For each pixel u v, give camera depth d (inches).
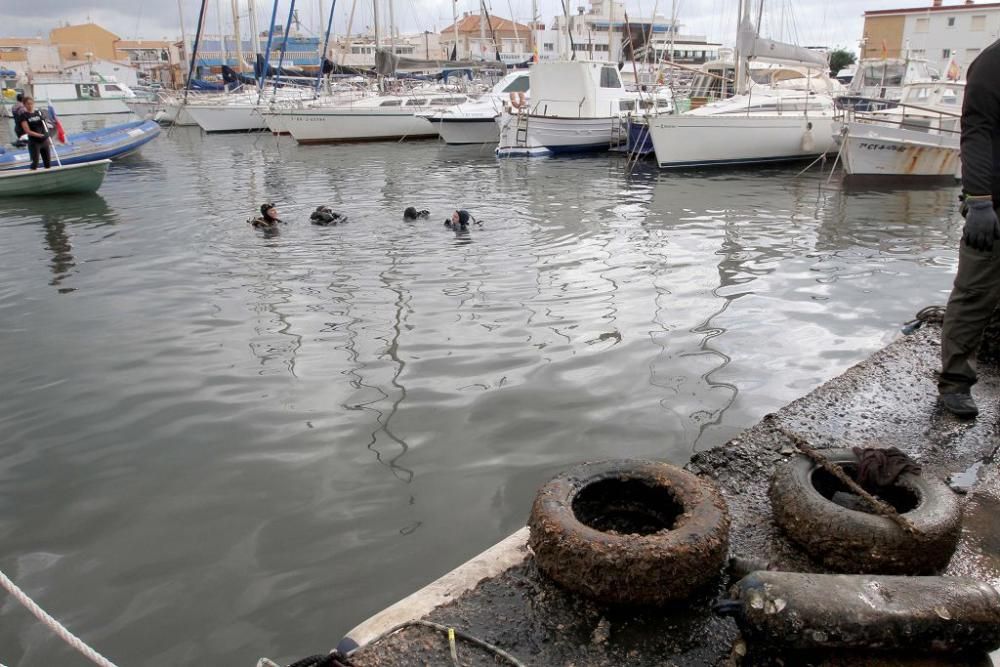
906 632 85.7
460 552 151.9
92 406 227.0
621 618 98.9
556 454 191.0
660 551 96.8
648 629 97.1
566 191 699.4
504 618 99.3
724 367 248.2
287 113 1223.5
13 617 137.2
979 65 135.6
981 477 132.0
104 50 4805.6
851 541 105.1
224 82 1675.7
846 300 326.0
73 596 142.2
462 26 2938.0
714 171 854.5
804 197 653.9
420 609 101.3
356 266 399.2
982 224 137.6
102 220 574.9
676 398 224.1
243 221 557.0
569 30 1115.9
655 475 115.2
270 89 1545.3
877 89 954.1
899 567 104.0
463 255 421.4
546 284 354.9
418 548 153.5
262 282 370.0
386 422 210.8
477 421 210.2
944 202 623.5
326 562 149.7
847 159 736.3
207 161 1031.6
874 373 175.5
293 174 866.1
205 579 145.8
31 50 4293.8
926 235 480.4
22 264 427.2
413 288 351.6
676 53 2117.4
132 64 4082.2
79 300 347.6
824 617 86.2
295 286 360.8
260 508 169.6
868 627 85.6
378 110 1241.4
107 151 989.2
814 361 253.9
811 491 113.9
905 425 151.4
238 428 209.8
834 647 87.0
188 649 128.1
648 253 423.8
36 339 292.5
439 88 1401.3
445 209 596.1
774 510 117.2
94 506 172.4
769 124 860.0
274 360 262.2
